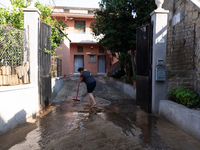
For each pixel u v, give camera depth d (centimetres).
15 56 378
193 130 274
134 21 710
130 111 450
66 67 1252
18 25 530
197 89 378
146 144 251
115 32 716
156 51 415
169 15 520
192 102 324
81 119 377
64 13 1513
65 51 1218
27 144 250
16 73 356
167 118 370
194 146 244
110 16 704
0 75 312
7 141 260
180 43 430
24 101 351
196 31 379
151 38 425
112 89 852
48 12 648
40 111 423
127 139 269
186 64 412
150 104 432
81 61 1783
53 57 711
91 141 261
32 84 386
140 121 363
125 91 750
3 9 538
